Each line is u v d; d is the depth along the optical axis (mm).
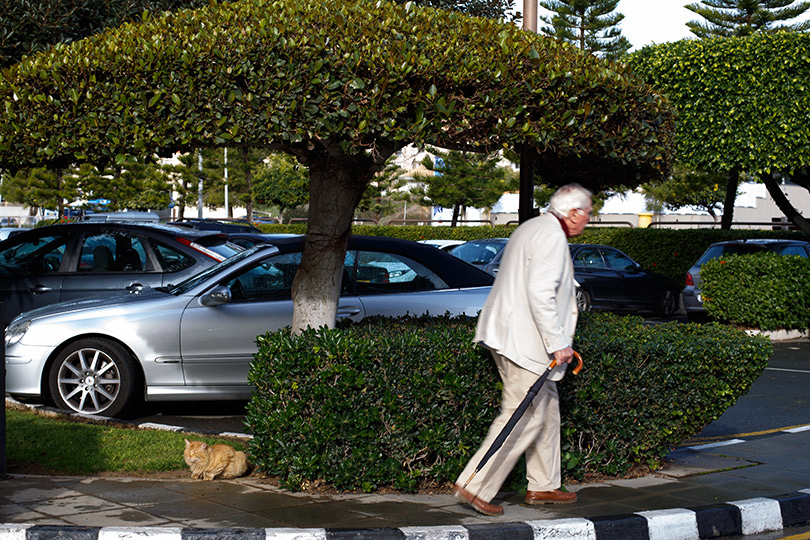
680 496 5551
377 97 4734
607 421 5957
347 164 5828
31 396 7965
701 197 38219
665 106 5871
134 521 4684
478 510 5008
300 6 4859
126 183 40531
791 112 15750
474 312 8031
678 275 21703
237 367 7742
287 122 4652
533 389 4840
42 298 9453
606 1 31719
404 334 5547
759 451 7141
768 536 5250
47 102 4777
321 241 6027
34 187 42125
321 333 5434
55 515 4762
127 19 6742
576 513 5082
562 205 5008
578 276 17734
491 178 34750
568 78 5145
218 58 4645
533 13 6914
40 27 6438
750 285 14648
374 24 4887
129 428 7051
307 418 5418
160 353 7645
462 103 4988
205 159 38500
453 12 5328
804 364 12258
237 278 7922
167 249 9664
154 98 4617
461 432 5535
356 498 5281
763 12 28656
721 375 6348
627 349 5887
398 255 8172
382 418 5422
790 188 42625
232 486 5488
